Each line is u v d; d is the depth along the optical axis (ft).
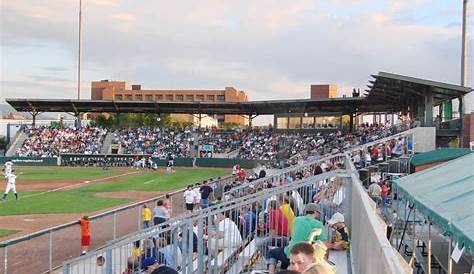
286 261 29.01
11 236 71.00
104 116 392.47
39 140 254.06
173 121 443.73
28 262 56.34
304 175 65.92
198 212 38.65
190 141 249.96
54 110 260.83
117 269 39.78
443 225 24.11
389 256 13.19
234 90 513.45
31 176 173.88
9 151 248.52
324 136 210.38
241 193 65.05
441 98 123.44
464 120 108.68
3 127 386.93
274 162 173.78
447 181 34.30
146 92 517.14
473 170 35.65
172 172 196.34
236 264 34.47
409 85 115.55
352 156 100.37
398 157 88.48
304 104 205.46
